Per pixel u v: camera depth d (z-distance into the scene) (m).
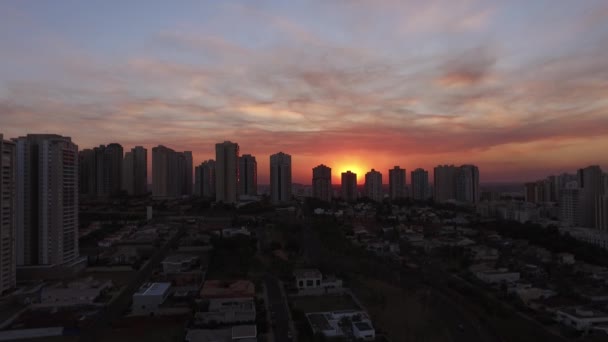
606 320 98.75
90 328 98.12
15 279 127.06
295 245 178.50
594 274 143.25
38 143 140.62
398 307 115.25
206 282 121.56
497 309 112.31
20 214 139.38
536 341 94.06
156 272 148.88
